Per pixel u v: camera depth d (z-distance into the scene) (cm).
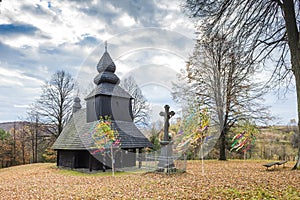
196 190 453
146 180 577
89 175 914
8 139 2488
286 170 748
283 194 389
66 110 2086
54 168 1284
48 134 2144
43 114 2069
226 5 589
